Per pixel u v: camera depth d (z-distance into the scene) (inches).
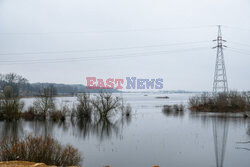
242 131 796.6
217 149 569.9
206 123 986.1
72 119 1139.9
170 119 1131.9
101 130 849.5
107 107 1176.8
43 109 1157.1
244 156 514.6
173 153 539.2
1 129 860.0
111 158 500.7
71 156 393.4
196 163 471.8
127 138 702.5
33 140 379.6
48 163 365.4
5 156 359.9
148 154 532.7
